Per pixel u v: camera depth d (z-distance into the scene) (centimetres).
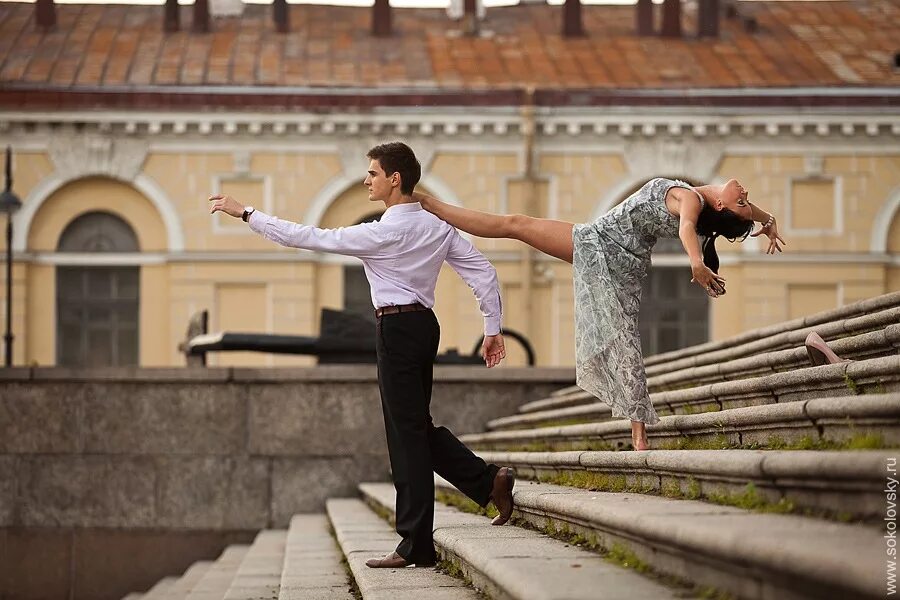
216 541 1883
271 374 1895
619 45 3825
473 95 3456
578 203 3497
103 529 1875
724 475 605
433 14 3997
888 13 3994
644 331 3534
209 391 1892
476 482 827
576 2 3869
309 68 3634
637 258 832
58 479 1873
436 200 826
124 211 3441
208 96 3419
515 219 829
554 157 3497
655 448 884
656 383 1320
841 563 372
